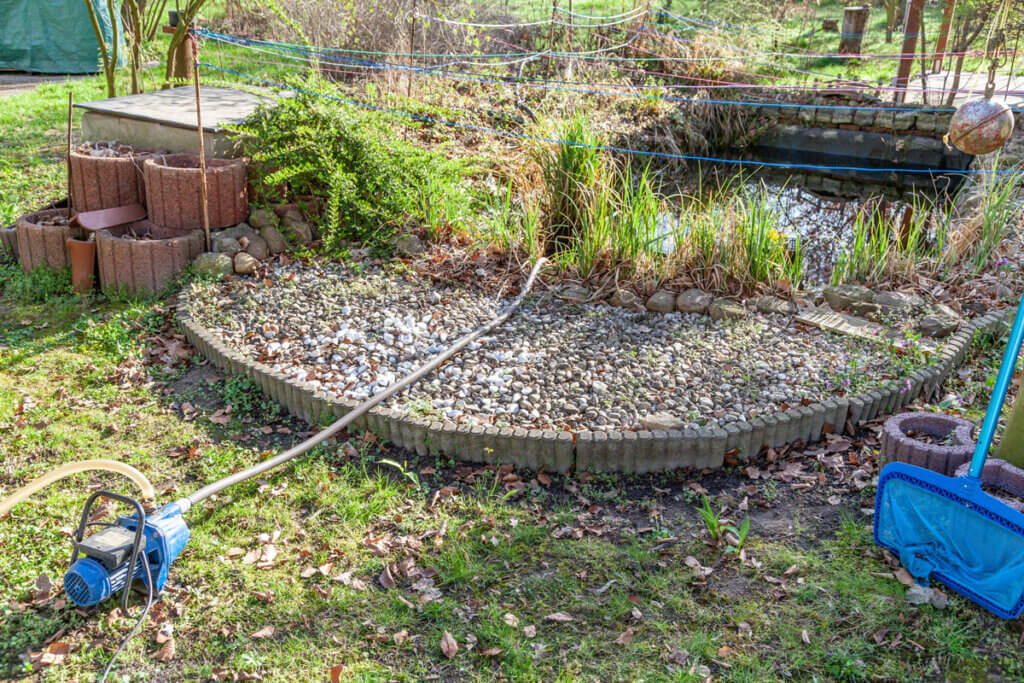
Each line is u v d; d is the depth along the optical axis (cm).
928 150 1120
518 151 842
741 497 420
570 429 455
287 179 680
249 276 625
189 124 691
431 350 535
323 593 358
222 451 454
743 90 1214
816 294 608
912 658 321
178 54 1041
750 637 334
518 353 534
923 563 356
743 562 373
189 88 849
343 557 379
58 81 1285
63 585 360
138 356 546
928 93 1145
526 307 594
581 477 437
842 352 525
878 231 709
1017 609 326
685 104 1167
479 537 391
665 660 325
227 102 792
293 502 416
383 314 577
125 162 656
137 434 469
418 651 330
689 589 360
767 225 637
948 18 1100
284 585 363
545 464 441
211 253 625
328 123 677
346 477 432
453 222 674
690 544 385
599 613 348
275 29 1261
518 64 1148
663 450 436
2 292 636
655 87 1170
